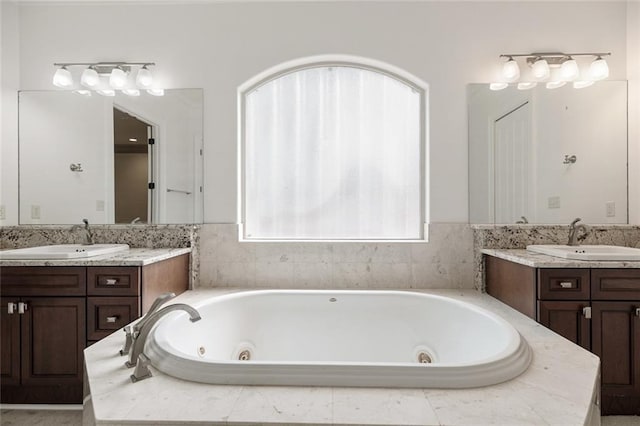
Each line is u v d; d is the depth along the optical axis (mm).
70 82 2295
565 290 1631
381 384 979
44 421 1688
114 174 2328
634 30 2184
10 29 2309
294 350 1983
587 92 2242
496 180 2242
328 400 917
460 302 1814
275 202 2363
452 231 2242
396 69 2271
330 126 2340
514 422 822
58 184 2344
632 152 2209
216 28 2285
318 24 2256
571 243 2078
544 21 2225
